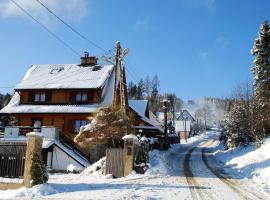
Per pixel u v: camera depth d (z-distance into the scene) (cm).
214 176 2639
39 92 4322
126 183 2141
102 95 4203
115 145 3234
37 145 1933
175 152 5491
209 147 7231
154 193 1734
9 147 2148
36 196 1658
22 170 2103
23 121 4191
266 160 3114
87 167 3169
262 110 4234
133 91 13600
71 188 1881
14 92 4669
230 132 5294
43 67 4806
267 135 4597
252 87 4766
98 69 4584
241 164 3397
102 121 3212
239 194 1783
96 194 1684
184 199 1586
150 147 4416
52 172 3372
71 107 4116
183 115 13888
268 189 1975
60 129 3962
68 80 4381
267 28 4434
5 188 1905
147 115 5788
